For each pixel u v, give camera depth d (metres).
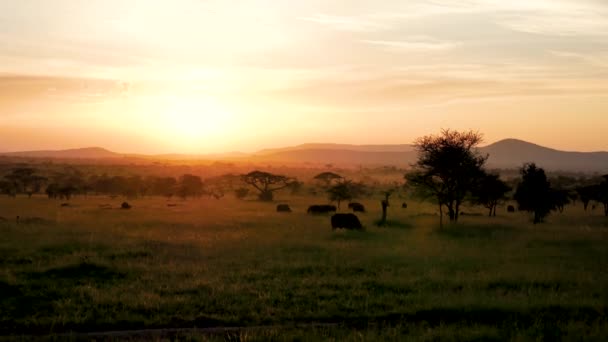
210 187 118.12
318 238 31.28
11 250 23.95
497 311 13.60
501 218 50.16
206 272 19.22
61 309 13.68
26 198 82.62
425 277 18.38
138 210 56.62
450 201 42.22
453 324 12.40
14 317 12.94
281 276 18.66
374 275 19.17
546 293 15.50
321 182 125.81
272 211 59.03
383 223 40.41
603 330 11.50
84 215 48.44
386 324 12.78
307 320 13.19
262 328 12.19
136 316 13.11
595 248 25.98
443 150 41.00
